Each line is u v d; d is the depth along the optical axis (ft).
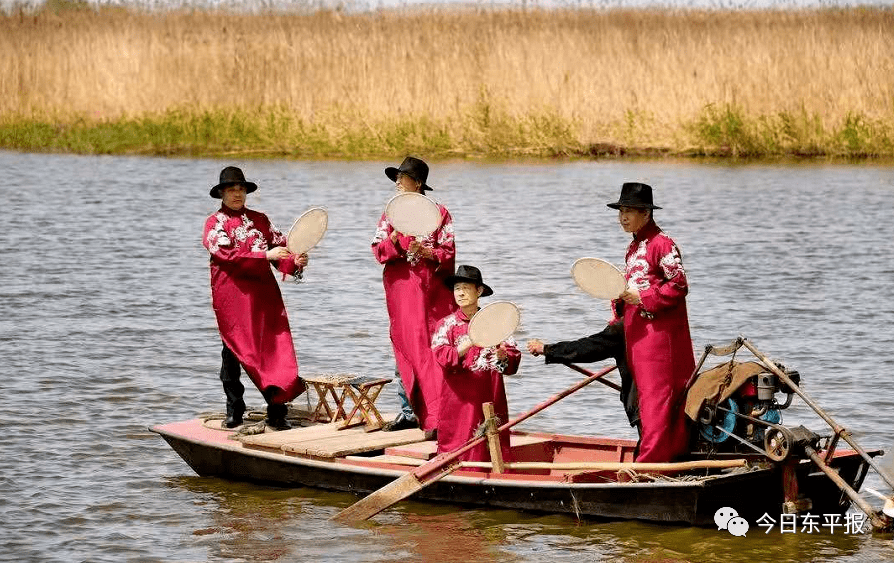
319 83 209.26
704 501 57.00
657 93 201.36
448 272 67.56
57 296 107.55
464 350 60.64
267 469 64.54
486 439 60.95
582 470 60.80
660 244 59.52
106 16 232.73
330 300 106.42
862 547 56.13
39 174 189.06
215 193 68.85
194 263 122.83
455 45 207.41
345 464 62.23
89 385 81.66
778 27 209.26
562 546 56.03
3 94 225.76
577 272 59.36
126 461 68.23
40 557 55.16
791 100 198.80
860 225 139.64
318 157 204.95
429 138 202.28
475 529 58.13
